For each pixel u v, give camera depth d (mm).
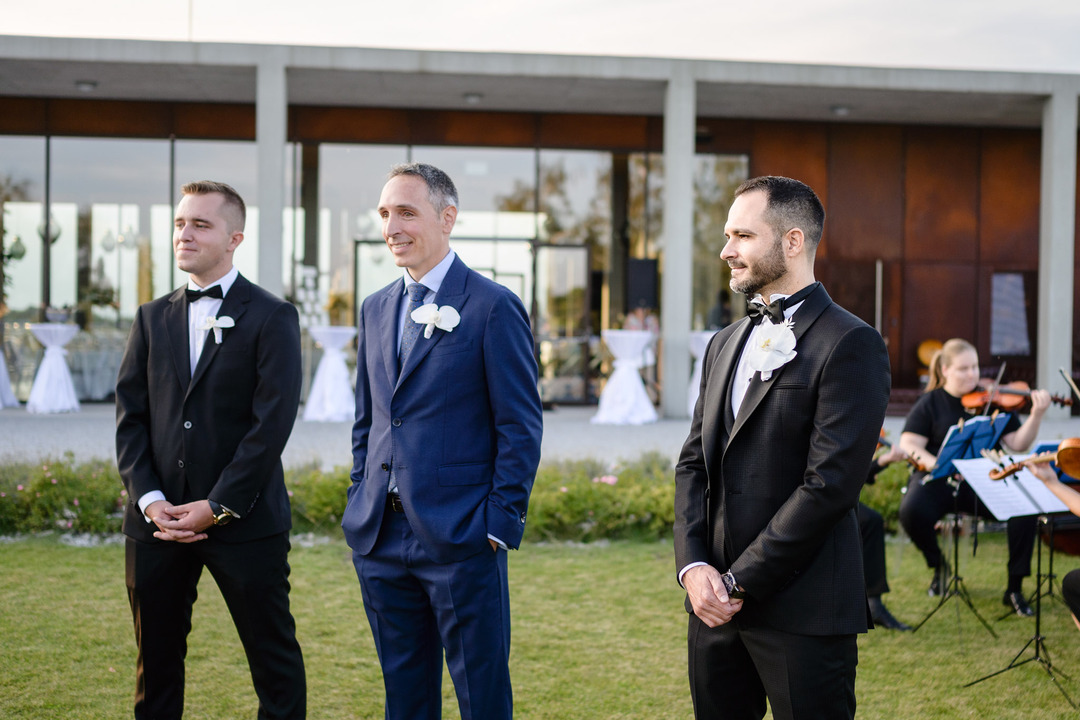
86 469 5793
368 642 3539
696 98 11508
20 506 5336
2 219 12211
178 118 12391
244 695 3006
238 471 2367
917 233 12836
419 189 2248
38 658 3281
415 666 2273
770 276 1926
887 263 12812
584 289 12758
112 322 12383
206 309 2504
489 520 2168
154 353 2508
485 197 12664
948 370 4523
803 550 1775
